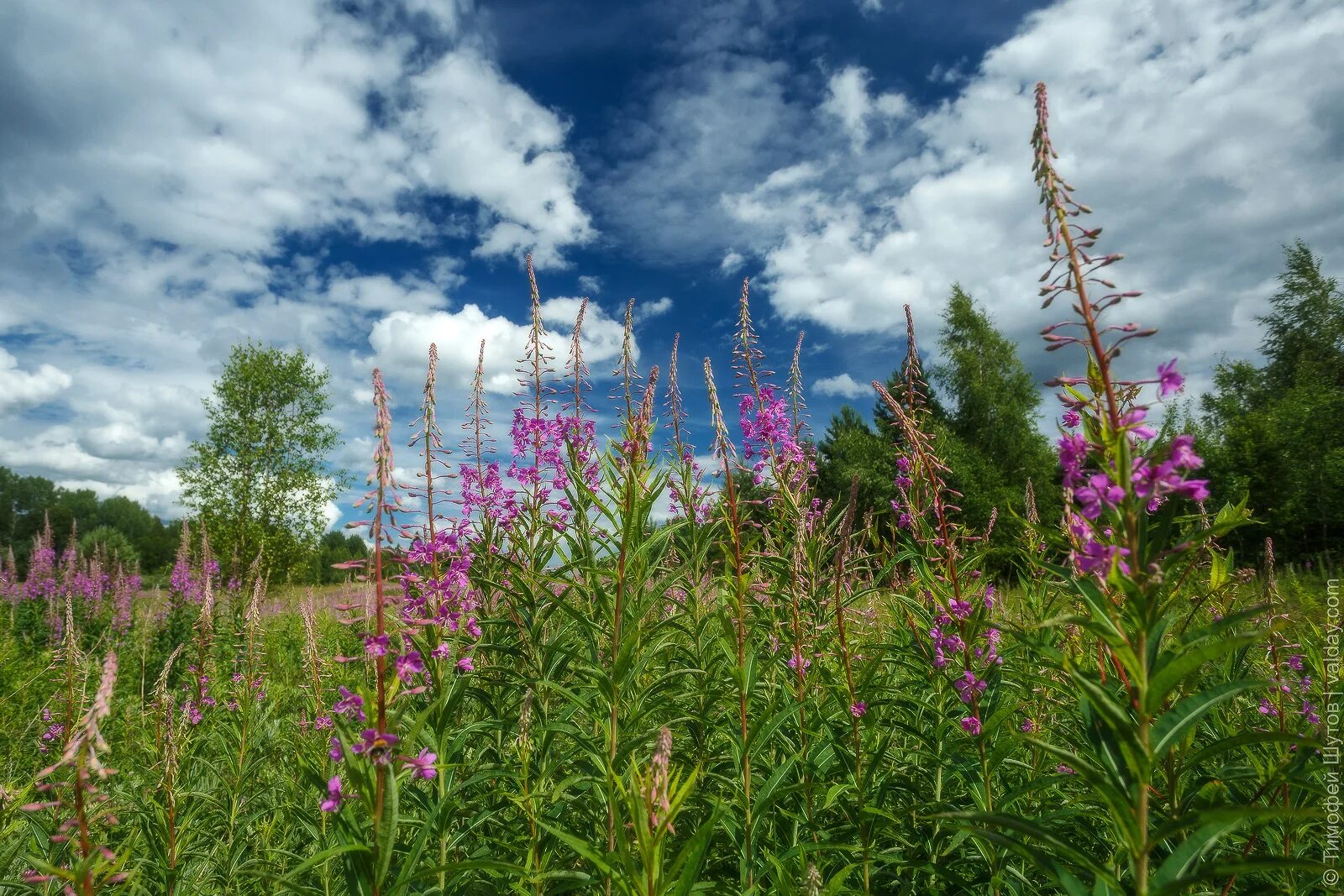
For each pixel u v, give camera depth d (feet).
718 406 14.38
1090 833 11.89
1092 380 7.86
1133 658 6.92
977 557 13.39
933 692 14.15
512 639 15.35
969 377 152.56
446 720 11.60
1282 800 10.60
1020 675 13.73
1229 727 12.88
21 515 200.85
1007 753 11.57
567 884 10.52
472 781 11.66
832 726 14.02
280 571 97.71
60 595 50.60
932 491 13.96
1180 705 6.88
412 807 11.89
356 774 8.50
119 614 50.60
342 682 19.25
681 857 8.24
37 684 27.02
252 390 104.06
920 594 15.81
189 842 14.74
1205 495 6.84
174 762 13.96
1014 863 12.23
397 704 10.00
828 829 13.46
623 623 12.66
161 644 42.86
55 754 19.27
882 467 81.61
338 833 9.43
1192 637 6.93
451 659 12.09
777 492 18.38
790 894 10.31
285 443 105.91
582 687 14.35
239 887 14.96
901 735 16.60
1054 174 7.86
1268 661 13.89
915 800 13.64
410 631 9.42
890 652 15.75
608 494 13.33
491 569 16.29
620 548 12.84
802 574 15.11
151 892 13.60
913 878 12.19
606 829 11.67
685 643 17.13
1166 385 7.15
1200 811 6.43
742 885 11.61
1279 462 87.20
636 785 8.62
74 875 8.42
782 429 18.65
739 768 12.87
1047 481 133.80
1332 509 83.92
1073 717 12.26
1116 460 7.33
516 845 12.20
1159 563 7.20
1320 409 93.50
